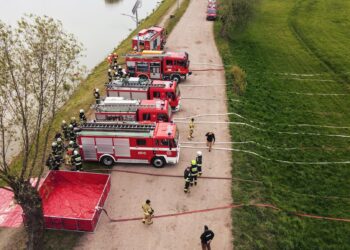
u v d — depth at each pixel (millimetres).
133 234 17000
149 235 16953
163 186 20156
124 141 20797
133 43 37562
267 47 45688
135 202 18969
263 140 25734
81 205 18438
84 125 21375
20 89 16219
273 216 18406
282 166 23281
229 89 32500
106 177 19359
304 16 57625
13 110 15273
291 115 30312
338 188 21734
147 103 24438
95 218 17203
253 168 21984
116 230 17219
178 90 28297
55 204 18438
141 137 20578
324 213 19406
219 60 39500
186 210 18453
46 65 16312
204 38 46719
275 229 17531
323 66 40750
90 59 44688
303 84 36500
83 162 22047
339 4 62844
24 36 15312
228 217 18000
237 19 44969
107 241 16609
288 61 42031
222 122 26844
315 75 38719
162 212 18297
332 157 24781
